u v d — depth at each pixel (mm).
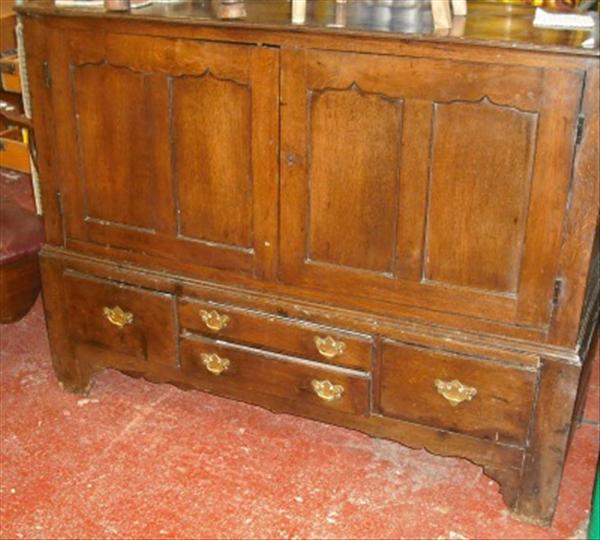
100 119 2127
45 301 2430
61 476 2189
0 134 3955
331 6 2135
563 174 1720
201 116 2006
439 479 2191
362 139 1862
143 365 2367
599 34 1794
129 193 2180
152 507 2086
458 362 1955
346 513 2074
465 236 1856
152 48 1986
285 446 2303
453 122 1771
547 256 1798
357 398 2107
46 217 2334
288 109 1900
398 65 1766
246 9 2096
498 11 2150
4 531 2008
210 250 2139
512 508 2061
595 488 1942
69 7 2055
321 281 2043
